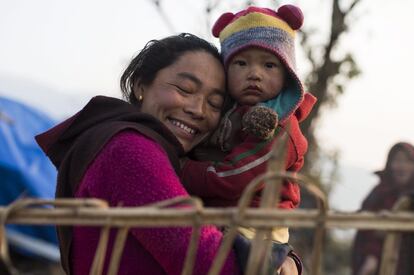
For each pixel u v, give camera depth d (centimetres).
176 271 158
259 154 189
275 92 205
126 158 164
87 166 171
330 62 423
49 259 821
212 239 160
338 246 915
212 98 195
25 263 820
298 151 199
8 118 848
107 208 130
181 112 191
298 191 206
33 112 912
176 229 158
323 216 128
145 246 163
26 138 855
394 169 416
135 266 167
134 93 201
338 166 623
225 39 210
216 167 191
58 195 184
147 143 169
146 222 130
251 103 205
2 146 817
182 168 194
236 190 186
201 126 195
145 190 161
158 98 192
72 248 184
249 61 205
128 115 179
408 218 128
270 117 187
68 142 190
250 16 207
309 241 499
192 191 192
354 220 128
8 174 799
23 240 814
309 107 216
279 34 206
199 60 193
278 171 132
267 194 132
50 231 827
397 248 130
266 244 138
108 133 170
